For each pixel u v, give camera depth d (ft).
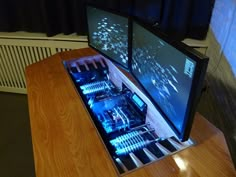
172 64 2.57
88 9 4.58
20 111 7.79
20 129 7.01
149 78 3.38
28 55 7.52
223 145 3.00
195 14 6.31
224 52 4.88
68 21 6.88
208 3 6.06
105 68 5.26
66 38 6.92
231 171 2.65
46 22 6.70
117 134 3.56
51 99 3.92
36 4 6.77
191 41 6.57
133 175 2.60
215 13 5.87
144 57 3.41
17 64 7.82
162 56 2.80
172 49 2.50
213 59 5.61
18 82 8.28
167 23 6.28
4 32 7.36
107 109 4.16
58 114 3.57
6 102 8.25
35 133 3.21
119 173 2.63
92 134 3.19
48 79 4.53
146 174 2.61
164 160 2.79
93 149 2.95
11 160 5.99
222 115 4.69
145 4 6.19
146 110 3.94
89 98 4.28
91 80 5.01
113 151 3.03
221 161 2.77
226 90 4.57
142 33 3.28
